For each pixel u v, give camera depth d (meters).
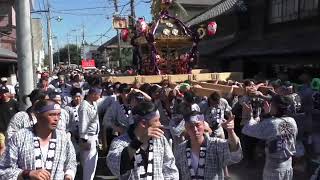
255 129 5.60
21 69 8.99
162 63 11.55
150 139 3.93
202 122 4.27
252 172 8.80
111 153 3.89
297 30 17.55
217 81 10.71
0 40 26.09
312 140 8.32
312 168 8.00
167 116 7.91
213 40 26.83
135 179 3.84
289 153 5.47
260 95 8.02
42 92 5.68
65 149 4.10
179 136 6.46
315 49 13.21
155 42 11.53
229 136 4.12
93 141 7.41
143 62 12.02
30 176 3.71
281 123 5.41
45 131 3.97
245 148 9.38
